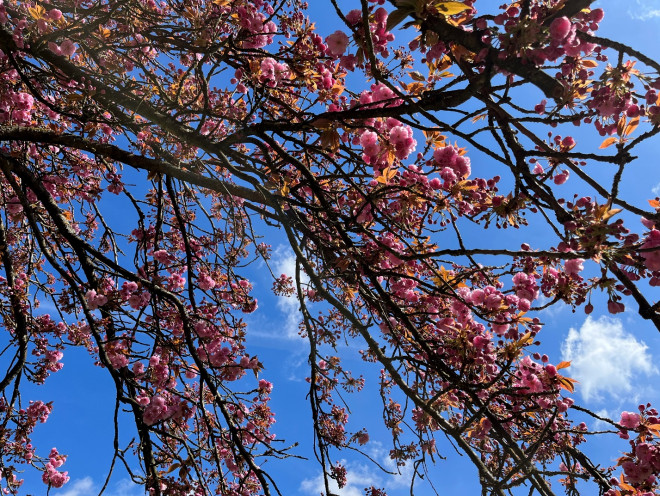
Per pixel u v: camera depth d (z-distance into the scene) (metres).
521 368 3.18
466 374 3.38
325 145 3.28
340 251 3.60
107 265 4.29
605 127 2.43
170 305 5.19
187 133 3.89
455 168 3.20
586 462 3.56
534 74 2.34
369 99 3.17
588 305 2.83
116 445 3.73
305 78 3.94
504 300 3.23
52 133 4.21
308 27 3.88
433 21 2.40
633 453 3.28
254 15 4.03
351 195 4.34
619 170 2.31
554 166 2.86
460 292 3.47
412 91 3.46
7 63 4.26
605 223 2.36
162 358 4.77
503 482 2.74
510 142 2.90
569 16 2.23
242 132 3.79
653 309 2.54
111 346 4.32
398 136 2.97
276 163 4.65
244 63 3.97
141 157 4.16
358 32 2.71
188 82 5.27
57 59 4.00
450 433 2.94
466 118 2.51
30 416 5.51
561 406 3.13
